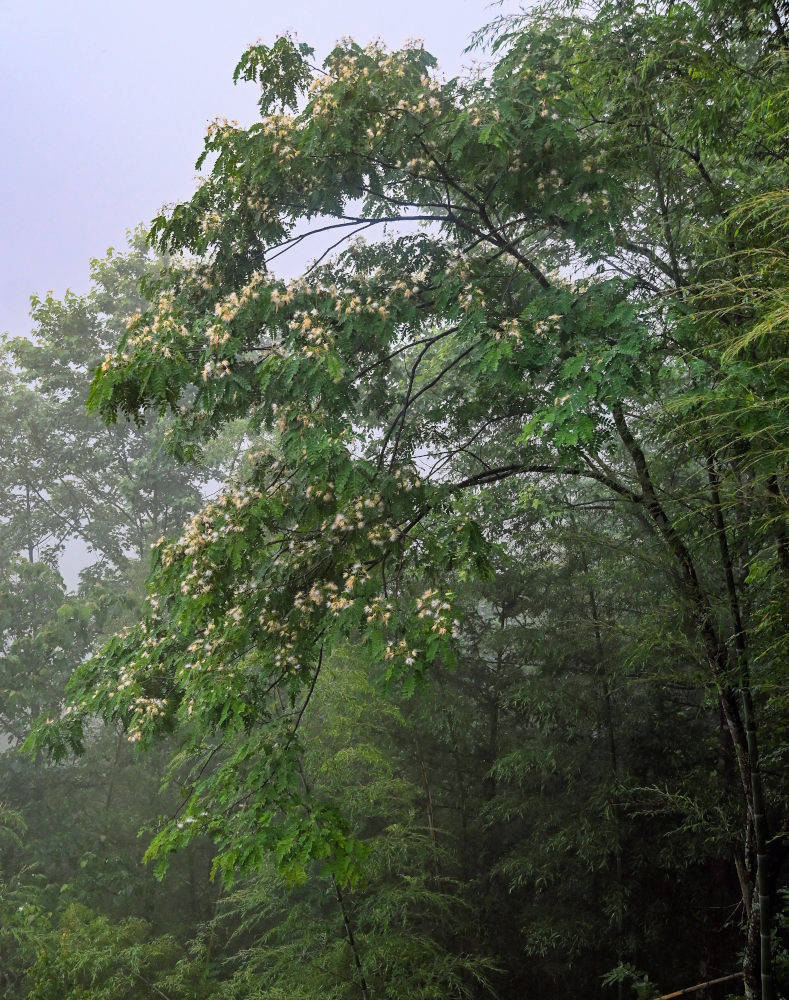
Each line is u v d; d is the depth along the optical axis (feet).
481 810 28.35
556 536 25.22
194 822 15.61
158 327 16.76
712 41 18.42
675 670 25.67
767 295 13.11
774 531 16.20
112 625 39.65
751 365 14.14
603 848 24.95
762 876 17.49
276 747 16.42
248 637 17.11
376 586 16.24
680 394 15.61
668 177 20.01
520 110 17.72
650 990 23.45
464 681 30.89
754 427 13.25
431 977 23.38
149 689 18.70
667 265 20.40
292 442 16.46
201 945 26.63
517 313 18.92
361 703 25.94
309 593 17.16
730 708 19.08
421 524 17.40
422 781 29.53
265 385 16.44
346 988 22.99
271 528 17.81
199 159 18.92
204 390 16.80
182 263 20.43
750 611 19.06
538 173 17.93
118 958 23.32
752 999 17.84
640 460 19.03
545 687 27.30
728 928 25.57
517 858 26.66
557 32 21.42
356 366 20.36
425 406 27.96
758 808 17.57
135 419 16.88
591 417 15.26
